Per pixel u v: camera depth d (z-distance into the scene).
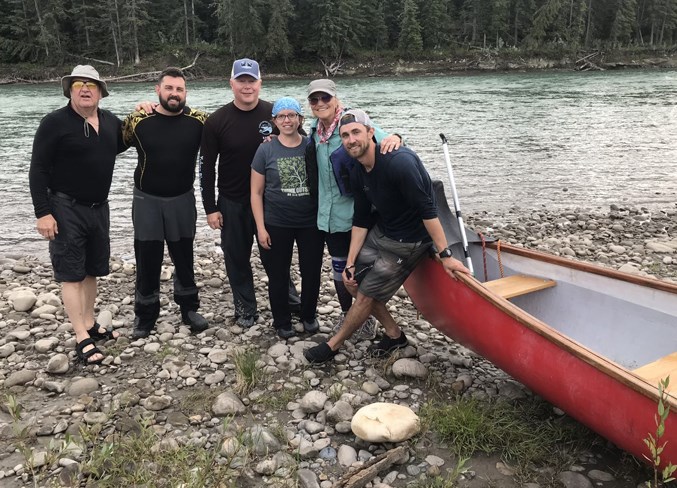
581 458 3.04
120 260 7.30
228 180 4.32
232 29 56.97
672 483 2.83
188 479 2.79
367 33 62.00
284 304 4.46
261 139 4.23
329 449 3.12
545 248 7.67
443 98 29.00
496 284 4.02
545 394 3.15
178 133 4.12
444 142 4.25
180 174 4.20
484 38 64.12
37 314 5.04
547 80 42.50
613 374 2.65
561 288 3.98
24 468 2.93
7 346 4.31
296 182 4.11
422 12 62.62
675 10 69.06
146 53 57.84
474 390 3.74
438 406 3.53
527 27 67.12
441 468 2.98
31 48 56.59
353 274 3.92
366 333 4.48
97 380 3.88
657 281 3.46
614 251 7.49
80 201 3.94
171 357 4.20
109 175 4.05
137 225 4.25
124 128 4.10
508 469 2.96
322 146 3.96
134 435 3.18
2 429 3.29
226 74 56.09
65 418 3.42
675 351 3.35
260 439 3.10
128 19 54.91
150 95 31.28
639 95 29.31
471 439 3.14
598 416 2.80
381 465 2.92
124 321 4.94
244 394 3.70
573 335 3.89
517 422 3.29
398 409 3.26
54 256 3.99
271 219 4.20
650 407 2.52
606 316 3.73
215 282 5.96
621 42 68.06
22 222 9.46
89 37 58.56
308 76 57.72
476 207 10.44
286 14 56.53
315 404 3.46
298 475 2.88
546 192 11.48
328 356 4.03
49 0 56.59
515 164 13.89
